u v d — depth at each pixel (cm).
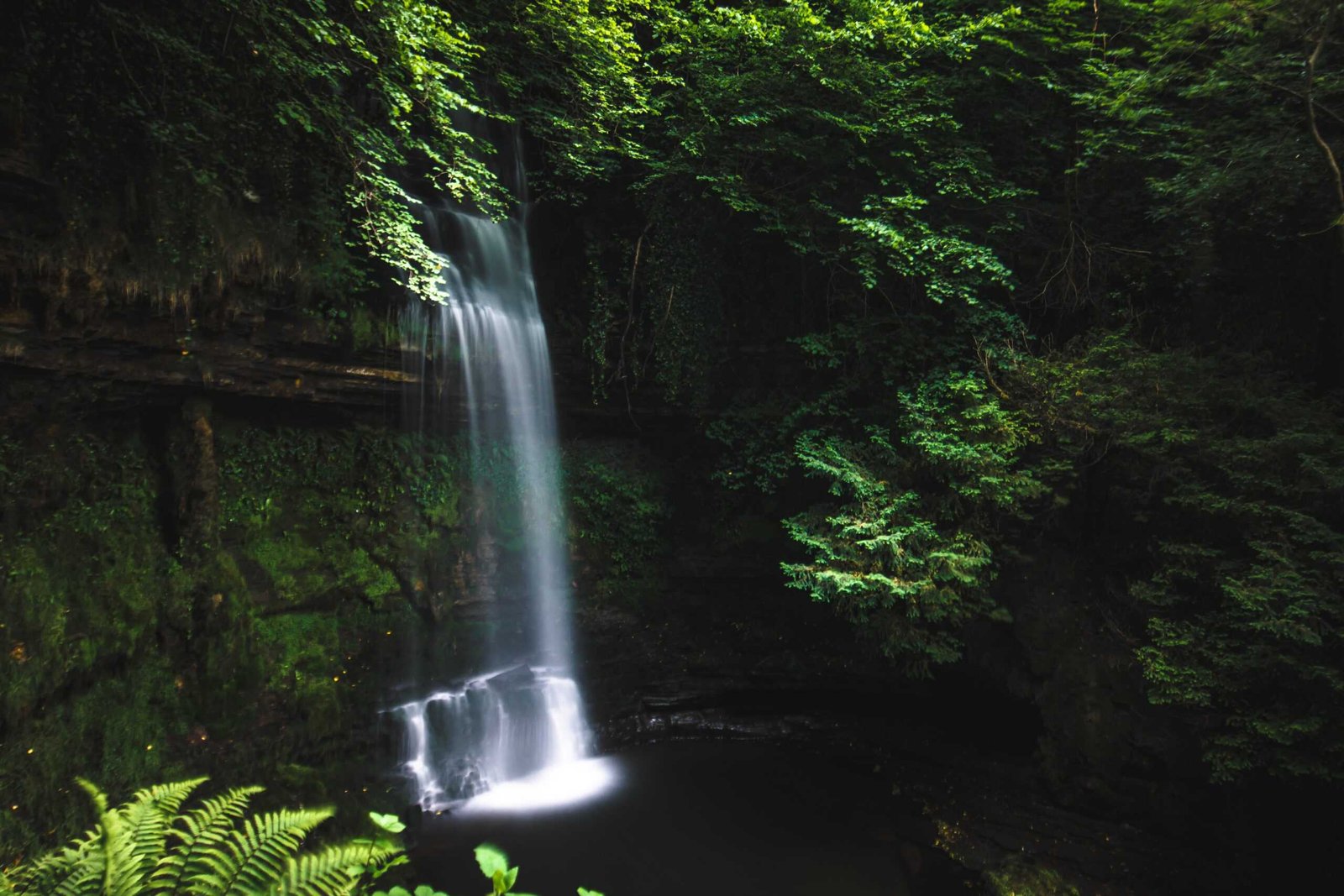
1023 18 1207
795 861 942
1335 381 1052
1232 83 1046
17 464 753
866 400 1275
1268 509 866
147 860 263
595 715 1284
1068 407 1066
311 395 1030
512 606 1259
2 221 695
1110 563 1024
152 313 817
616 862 926
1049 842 954
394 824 300
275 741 916
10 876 282
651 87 1394
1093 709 980
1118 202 1284
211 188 839
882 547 1052
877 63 1221
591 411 1426
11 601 708
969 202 1270
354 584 1073
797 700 1341
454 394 1204
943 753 1174
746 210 1234
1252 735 816
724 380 1404
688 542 1412
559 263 1430
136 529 861
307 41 938
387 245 998
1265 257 1134
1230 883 855
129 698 803
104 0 774
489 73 1278
